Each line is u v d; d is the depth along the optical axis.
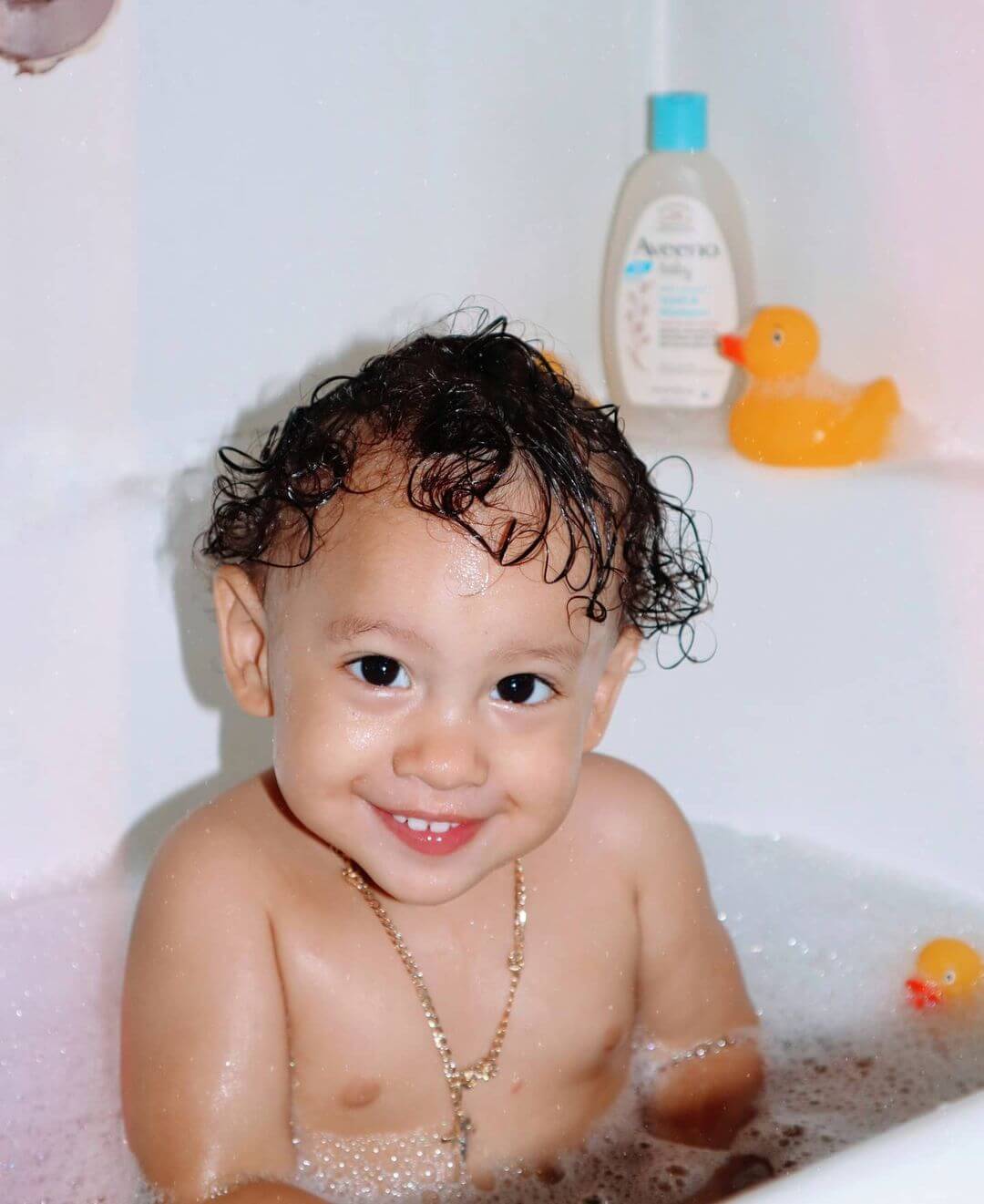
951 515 1.19
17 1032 1.08
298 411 0.93
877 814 1.25
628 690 1.35
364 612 0.78
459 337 0.95
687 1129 0.96
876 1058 1.03
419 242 1.33
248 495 0.98
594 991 0.95
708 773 1.33
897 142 1.31
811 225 1.38
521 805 0.81
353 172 1.27
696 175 1.40
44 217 1.13
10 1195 0.92
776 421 1.27
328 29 1.23
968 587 1.19
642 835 0.99
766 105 1.40
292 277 1.26
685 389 1.40
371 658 0.79
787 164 1.39
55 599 1.15
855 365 1.37
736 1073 1.00
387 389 0.86
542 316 1.43
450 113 1.32
